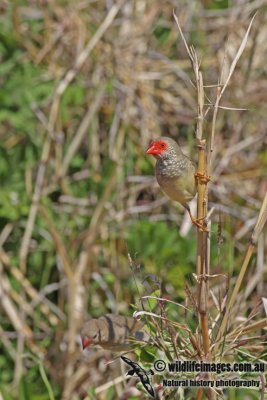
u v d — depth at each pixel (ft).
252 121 42.60
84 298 37.37
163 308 23.73
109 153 40.60
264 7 43.29
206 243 21.80
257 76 42.93
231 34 43.06
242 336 24.57
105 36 42.55
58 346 37.22
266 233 37.81
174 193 24.09
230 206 40.40
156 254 37.93
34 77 42.09
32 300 38.60
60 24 42.70
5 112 40.93
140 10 43.62
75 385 35.09
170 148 23.93
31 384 34.99
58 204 40.34
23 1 43.55
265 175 41.65
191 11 43.70
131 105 41.75
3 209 39.06
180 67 43.29
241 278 22.22
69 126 41.42
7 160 40.93
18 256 39.42
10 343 37.60
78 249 39.19
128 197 40.14
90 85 41.70
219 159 41.34
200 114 21.54
